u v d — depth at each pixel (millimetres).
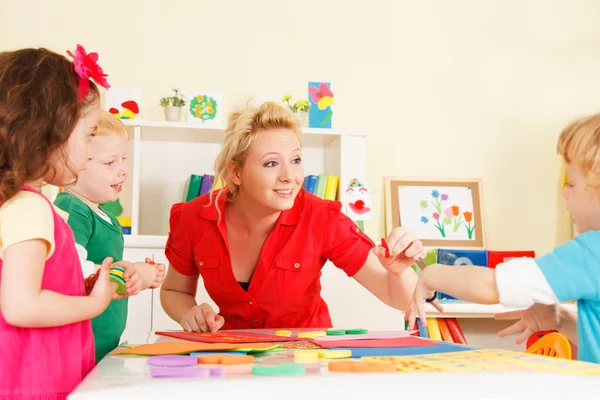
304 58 2980
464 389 526
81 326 958
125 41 2855
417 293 1098
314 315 1715
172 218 1704
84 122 920
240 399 496
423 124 3062
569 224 3115
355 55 3031
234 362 688
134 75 2846
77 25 2826
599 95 3199
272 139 1516
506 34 3172
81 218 1447
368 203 2666
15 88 839
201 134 2721
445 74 3105
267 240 1588
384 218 2980
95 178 1531
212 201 1630
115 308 1486
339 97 2998
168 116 2662
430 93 3084
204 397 496
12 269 775
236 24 2943
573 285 925
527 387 535
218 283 1619
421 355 772
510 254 2740
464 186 3049
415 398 514
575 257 935
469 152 3090
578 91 3195
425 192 3010
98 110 959
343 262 1615
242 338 1086
